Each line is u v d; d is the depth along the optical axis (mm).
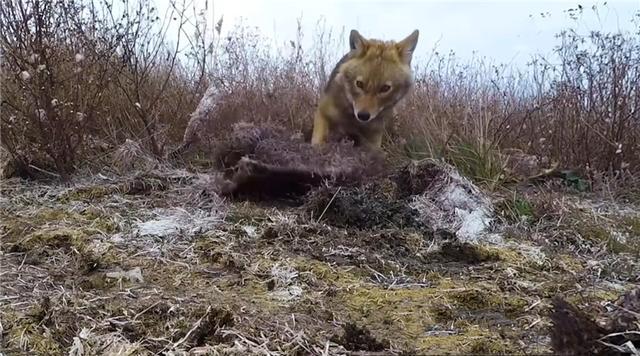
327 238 866
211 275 745
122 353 549
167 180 1122
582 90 1342
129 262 771
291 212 971
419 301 677
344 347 564
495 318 645
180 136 1407
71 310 626
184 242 844
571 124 1343
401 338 587
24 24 1110
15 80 1123
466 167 1248
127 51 1275
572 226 959
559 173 1291
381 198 1022
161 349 566
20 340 574
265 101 1489
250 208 981
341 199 951
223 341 578
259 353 548
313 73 1653
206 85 1512
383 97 1313
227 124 1390
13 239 847
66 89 1147
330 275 747
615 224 998
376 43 1349
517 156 1324
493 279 759
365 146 1251
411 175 1074
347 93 1330
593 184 1254
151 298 666
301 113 1531
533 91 1485
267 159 1056
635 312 562
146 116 1281
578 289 726
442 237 900
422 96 1505
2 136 1121
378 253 831
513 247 878
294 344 565
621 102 1290
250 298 675
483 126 1359
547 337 590
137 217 938
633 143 1300
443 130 1353
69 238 833
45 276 727
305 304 662
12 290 682
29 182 1116
